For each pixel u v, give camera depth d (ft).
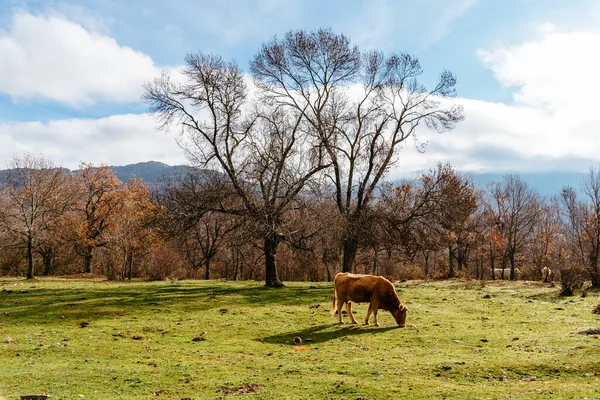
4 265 208.03
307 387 30.45
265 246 104.94
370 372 33.88
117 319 58.18
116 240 160.97
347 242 108.78
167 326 54.34
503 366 34.42
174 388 30.53
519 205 181.98
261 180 99.96
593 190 139.54
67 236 184.55
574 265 107.86
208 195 97.76
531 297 88.02
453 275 165.99
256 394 29.14
